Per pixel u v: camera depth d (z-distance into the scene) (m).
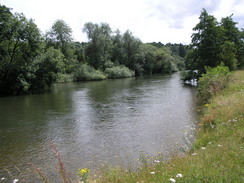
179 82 35.97
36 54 30.02
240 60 39.69
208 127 7.99
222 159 4.44
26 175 6.70
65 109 16.89
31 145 9.41
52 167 7.17
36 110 16.83
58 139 10.08
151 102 18.25
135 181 4.27
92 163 7.34
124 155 7.83
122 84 36.88
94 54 61.72
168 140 9.02
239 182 3.36
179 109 14.85
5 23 26.33
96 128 11.55
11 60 29.14
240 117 7.37
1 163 7.68
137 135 10.04
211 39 29.70
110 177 4.87
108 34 66.75
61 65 32.41
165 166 4.93
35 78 29.61
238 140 5.44
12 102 21.20
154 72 76.75
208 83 15.27
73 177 6.20
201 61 30.61
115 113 14.83
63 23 57.97
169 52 92.12
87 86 35.69
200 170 3.99
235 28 38.81
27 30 28.48
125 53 68.12
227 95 11.67
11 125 12.68
